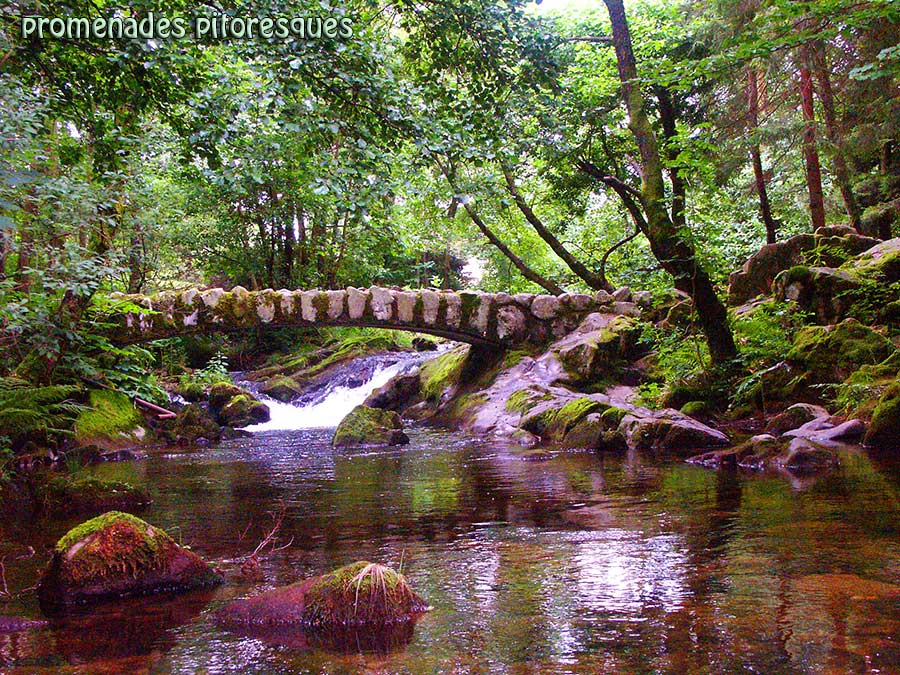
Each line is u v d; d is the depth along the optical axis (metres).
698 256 9.77
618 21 9.91
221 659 2.26
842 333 9.23
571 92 10.98
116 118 7.50
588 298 13.73
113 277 11.08
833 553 3.24
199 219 21.56
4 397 7.59
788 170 17.55
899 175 15.94
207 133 6.32
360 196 6.50
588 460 7.54
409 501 5.40
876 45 12.20
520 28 7.75
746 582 2.84
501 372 12.99
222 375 18.00
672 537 3.78
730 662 2.05
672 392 9.98
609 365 12.18
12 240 7.55
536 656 2.17
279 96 6.09
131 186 10.84
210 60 7.18
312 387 18.39
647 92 14.68
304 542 4.03
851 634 2.22
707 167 9.91
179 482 6.88
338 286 25.50
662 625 2.39
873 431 7.00
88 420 10.24
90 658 2.30
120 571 3.06
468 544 3.83
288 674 2.12
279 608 2.65
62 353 9.92
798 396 9.14
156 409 12.15
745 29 7.25
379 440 10.16
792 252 12.46
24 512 5.37
